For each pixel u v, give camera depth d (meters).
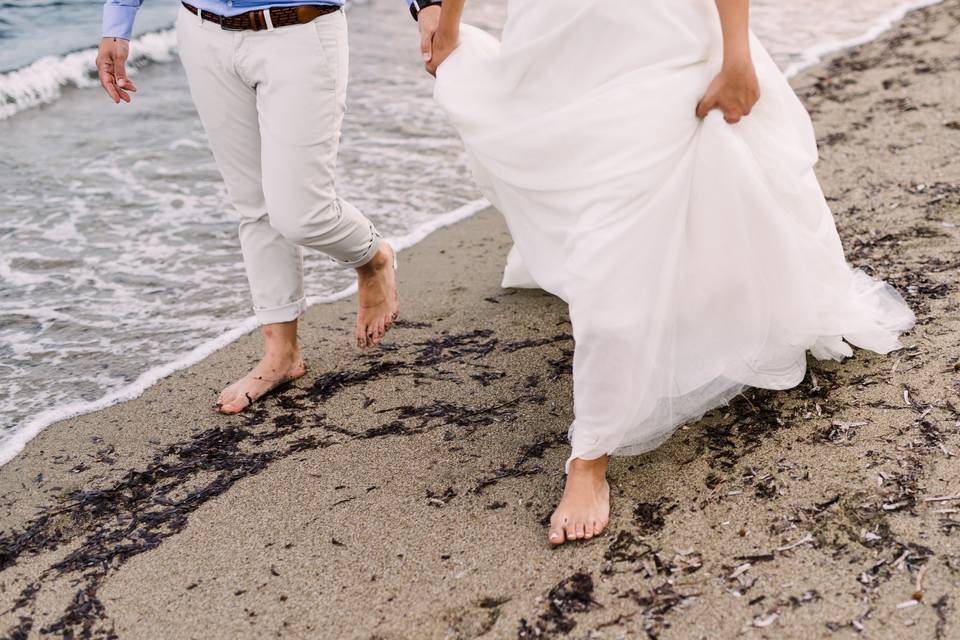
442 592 2.31
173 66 7.49
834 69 6.53
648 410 2.44
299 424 3.14
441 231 4.75
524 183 2.55
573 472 2.51
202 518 2.70
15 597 2.46
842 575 2.19
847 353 2.98
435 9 2.98
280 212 2.97
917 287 3.40
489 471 2.78
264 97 2.86
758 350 2.60
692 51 2.41
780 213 2.49
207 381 3.53
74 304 4.17
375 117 6.32
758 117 2.52
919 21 7.48
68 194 5.26
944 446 2.56
